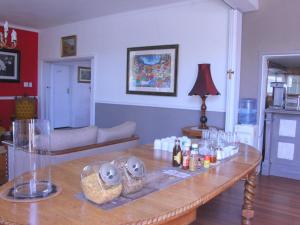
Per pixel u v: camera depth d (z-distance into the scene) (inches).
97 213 44.9
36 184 56.6
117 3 183.2
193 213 56.7
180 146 77.4
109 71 219.3
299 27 151.3
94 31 226.7
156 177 63.9
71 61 260.1
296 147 158.7
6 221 42.0
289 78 233.8
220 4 164.9
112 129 128.2
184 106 181.6
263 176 163.6
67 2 181.9
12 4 187.8
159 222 44.5
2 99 252.8
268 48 160.9
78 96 319.6
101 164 51.3
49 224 41.0
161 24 189.0
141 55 198.7
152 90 195.0
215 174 67.2
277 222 106.6
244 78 169.3
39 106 276.7
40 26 255.8
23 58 263.7
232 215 111.9
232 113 161.5
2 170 128.1
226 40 163.9
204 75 159.0
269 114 164.4
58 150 103.4
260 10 161.5
